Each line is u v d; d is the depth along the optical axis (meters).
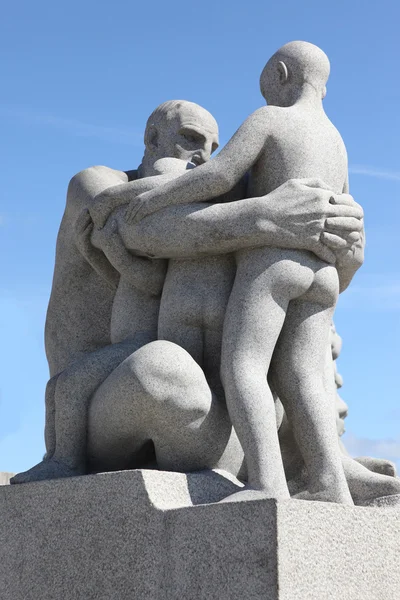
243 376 3.79
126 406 3.87
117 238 4.26
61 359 4.93
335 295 4.04
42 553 3.92
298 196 3.89
